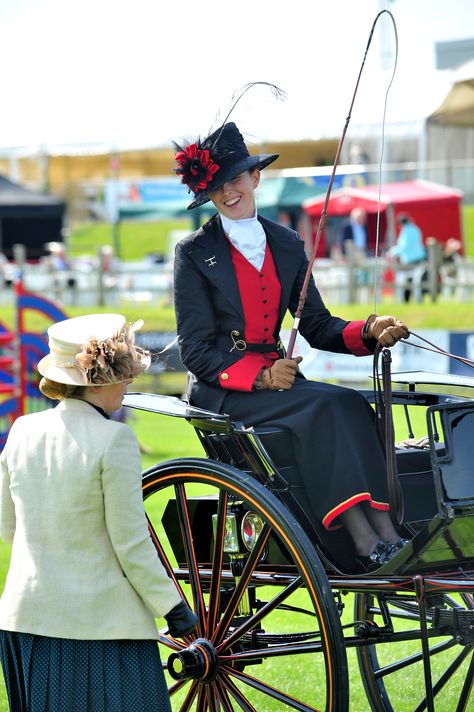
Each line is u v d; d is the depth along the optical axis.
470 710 8.35
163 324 29.81
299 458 7.04
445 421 6.37
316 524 7.10
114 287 36.16
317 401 7.06
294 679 9.06
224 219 7.77
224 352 7.59
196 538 7.88
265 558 7.31
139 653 6.20
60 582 6.09
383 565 6.62
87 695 6.06
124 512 6.07
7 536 6.53
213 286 7.68
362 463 6.90
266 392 7.34
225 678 7.24
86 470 6.09
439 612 7.06
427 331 22.56
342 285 32.81
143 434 21.83
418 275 32.22
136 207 46.19
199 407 7.64
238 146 7.65
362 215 37.09
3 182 43.22
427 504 7.69
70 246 49.88
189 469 7.36
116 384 6.38
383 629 7.17
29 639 6.14
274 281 7.71
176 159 7.68
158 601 6.11
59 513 6.12
